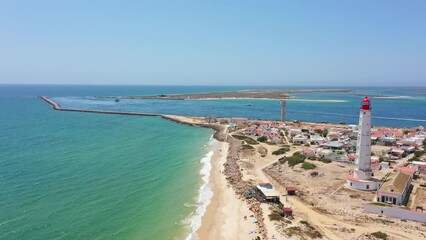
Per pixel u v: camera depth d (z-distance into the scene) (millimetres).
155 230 56188
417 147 124438
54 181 79125
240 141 137000
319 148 118688
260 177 85500
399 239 51875
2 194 69125
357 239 51969
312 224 57750
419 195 71688
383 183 71688
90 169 90750
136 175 87000
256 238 52375
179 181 83062
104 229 55656
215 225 58438
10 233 52594
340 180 82375
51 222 57156
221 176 88062
